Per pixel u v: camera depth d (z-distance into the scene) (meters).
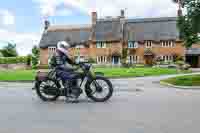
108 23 58.78
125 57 55.97
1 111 7.62
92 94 9.20
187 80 16.20
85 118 6.72
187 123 6.15
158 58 54.19
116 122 6.30
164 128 5.75
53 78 9.36
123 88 13.52
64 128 5.84
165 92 11.81
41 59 61.12
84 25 62.38
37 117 6.87
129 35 56.75
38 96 9.78
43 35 63.31
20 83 17.11
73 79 9.22
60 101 9.29
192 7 18.41
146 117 6.76
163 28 55.44
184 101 9.16
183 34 19.22
